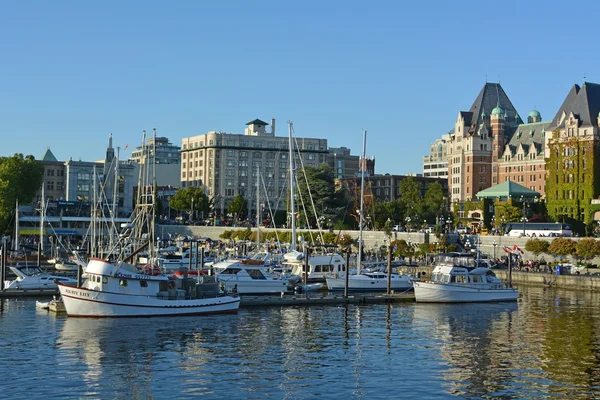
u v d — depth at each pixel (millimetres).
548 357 71375
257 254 150375
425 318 93625
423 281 110000
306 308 100062
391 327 86688
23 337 76562
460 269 111438
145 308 88688
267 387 59844
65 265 138750
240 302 99188
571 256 161500
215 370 64812
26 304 97625
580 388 60438
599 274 141875
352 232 199250
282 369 65500
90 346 73125
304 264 122500
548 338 81062
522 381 62406
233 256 151000
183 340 76812
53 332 79188
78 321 85438
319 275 126562
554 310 102938
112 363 66750
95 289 87500
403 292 116562
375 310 99750
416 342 78000
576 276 135000
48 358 68062
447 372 65125
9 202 191250
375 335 81500
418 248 179375
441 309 102125
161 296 90375
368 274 121250
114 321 86000
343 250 160625
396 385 60875
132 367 65438
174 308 90125
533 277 142875
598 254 155375
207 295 94438
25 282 108125
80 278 95750
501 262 162375
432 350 74062
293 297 104125
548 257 165750
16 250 152250
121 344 74375
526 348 75562
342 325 87375
